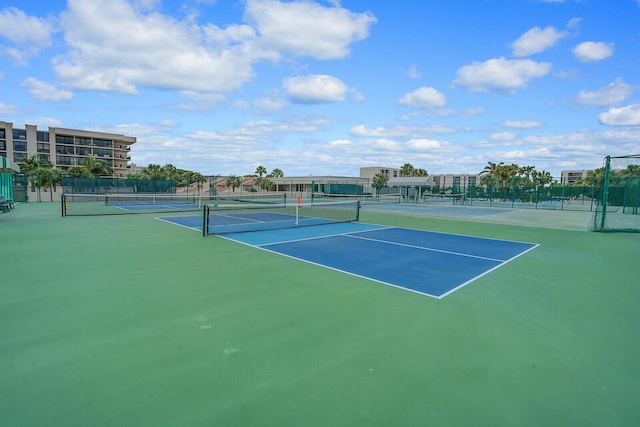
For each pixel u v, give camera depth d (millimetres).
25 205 23656
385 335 3562
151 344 3303
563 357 3146
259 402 2463
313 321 3900
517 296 4871
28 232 10531
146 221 13852
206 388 2617
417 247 8633
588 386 2703
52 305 4293
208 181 38031
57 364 2922
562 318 4066
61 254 7316
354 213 19266
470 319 4012
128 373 2803
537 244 9359
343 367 2939
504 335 3590
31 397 2475
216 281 5410
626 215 18359
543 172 63125
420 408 2418
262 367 2924
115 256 7160
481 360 3076
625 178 18625
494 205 29500
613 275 6078
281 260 6949
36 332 3531
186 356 3086
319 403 2461
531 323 3910
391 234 10922
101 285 5137
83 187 28609
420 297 4789
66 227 11797
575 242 9750
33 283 5211
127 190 29969
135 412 2334
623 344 3414
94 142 77812
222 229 11562
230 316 4012
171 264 6500
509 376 2828
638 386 2713
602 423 2289
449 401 2500
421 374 2844
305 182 58312
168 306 4297
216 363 2977
